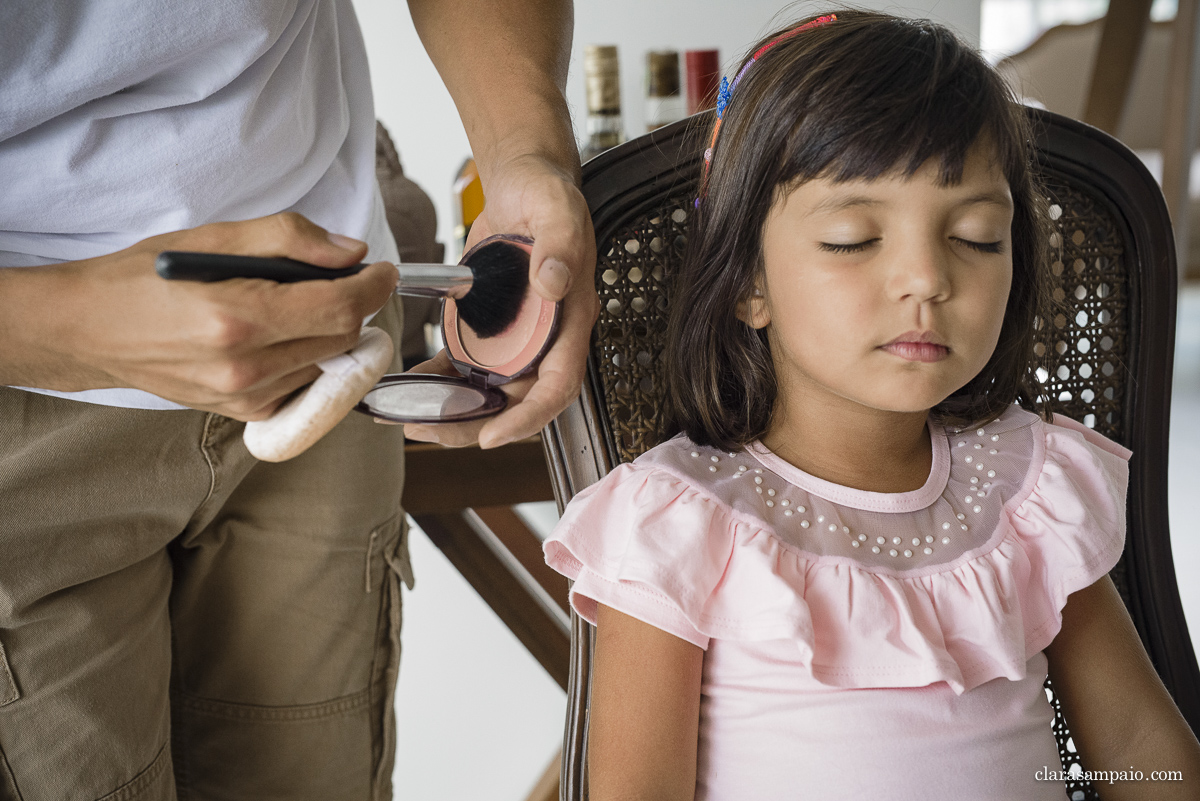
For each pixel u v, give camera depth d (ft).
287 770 3.12
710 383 2.39
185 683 3.10
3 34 1.86
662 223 2.58
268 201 2.38
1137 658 2.38
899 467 2.39
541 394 1.91
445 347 2.14
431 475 3.66
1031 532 2.38
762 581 2.16
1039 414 2.63
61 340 1.65
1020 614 2.27
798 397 2.34
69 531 2.33
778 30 2.47
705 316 2.37
